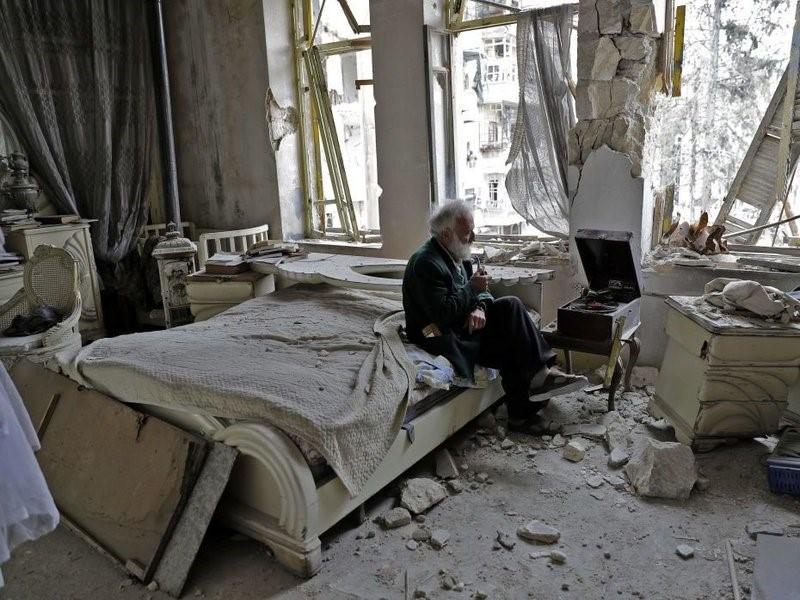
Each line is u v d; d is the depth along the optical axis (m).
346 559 2.04
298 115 5.00
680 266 3.35
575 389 2.78
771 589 1.79
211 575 1.97
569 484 2.45
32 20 4.46
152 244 4.94
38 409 2.51
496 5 3.91
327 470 2.03
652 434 2.85
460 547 2.08
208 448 2.00
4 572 2.04
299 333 2.81
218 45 4.95
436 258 2.73
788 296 2.56
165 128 4.77
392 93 4.23
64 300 3.63
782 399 2.56
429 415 2.48
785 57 3.24
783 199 3.31
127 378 2.28
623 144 3.31
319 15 4.73
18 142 4.55
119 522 2.08
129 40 4.90
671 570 1.93
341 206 4.95
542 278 3.30
